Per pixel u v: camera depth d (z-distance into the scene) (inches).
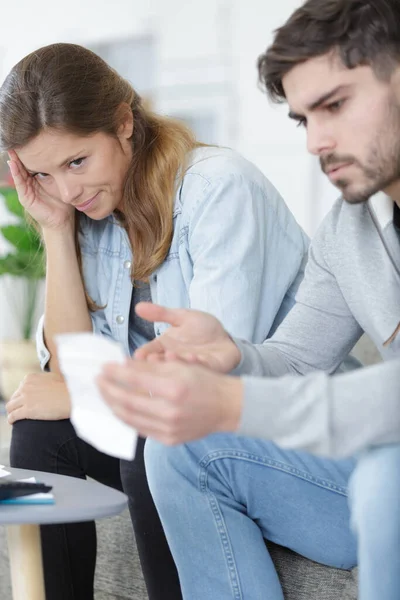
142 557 68.7
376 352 85.4
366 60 50.9
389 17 50.8
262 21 183.8
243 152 189.3
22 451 75.9
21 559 58.7
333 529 60.1
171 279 78.5
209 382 43.4
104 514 53.1
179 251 77.7
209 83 191.9
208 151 80.1
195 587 59.4
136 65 201.2
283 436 44.2
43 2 210.5
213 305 72.1
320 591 62.9
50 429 76.1
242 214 75.3
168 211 77.2
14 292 209.8
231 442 59.0
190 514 59.0
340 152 52.4
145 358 53.7
